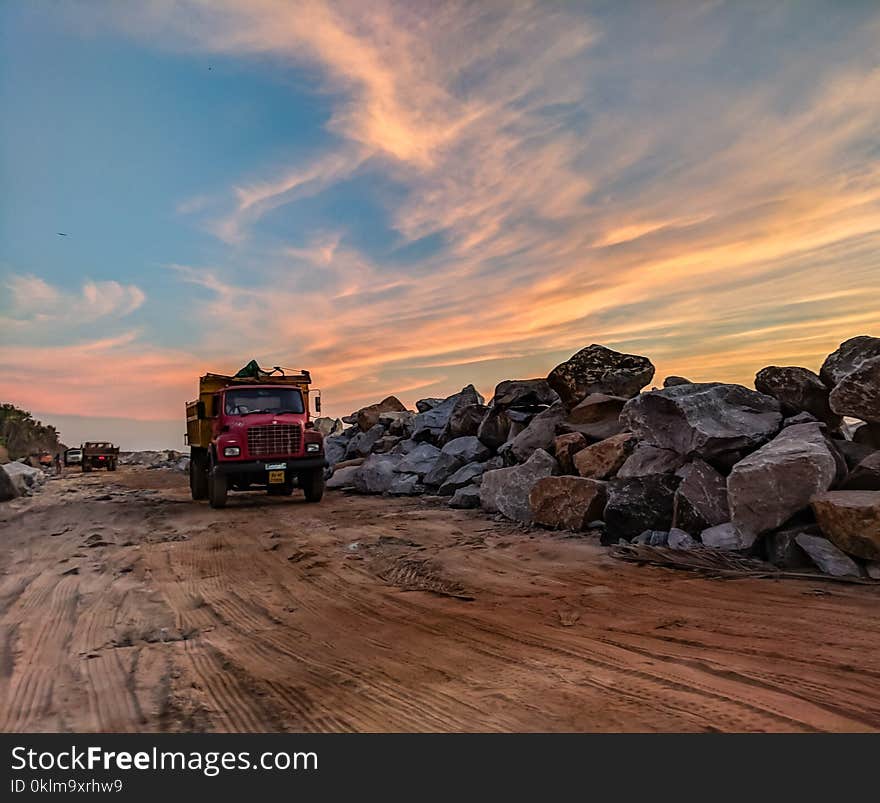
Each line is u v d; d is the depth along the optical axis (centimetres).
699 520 790
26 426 7481
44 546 1048
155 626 579
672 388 955
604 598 605
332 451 2477
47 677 452
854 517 625
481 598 634
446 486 1479
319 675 439
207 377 1753
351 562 841
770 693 364
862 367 777
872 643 443
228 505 1605
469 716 359
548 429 1302
